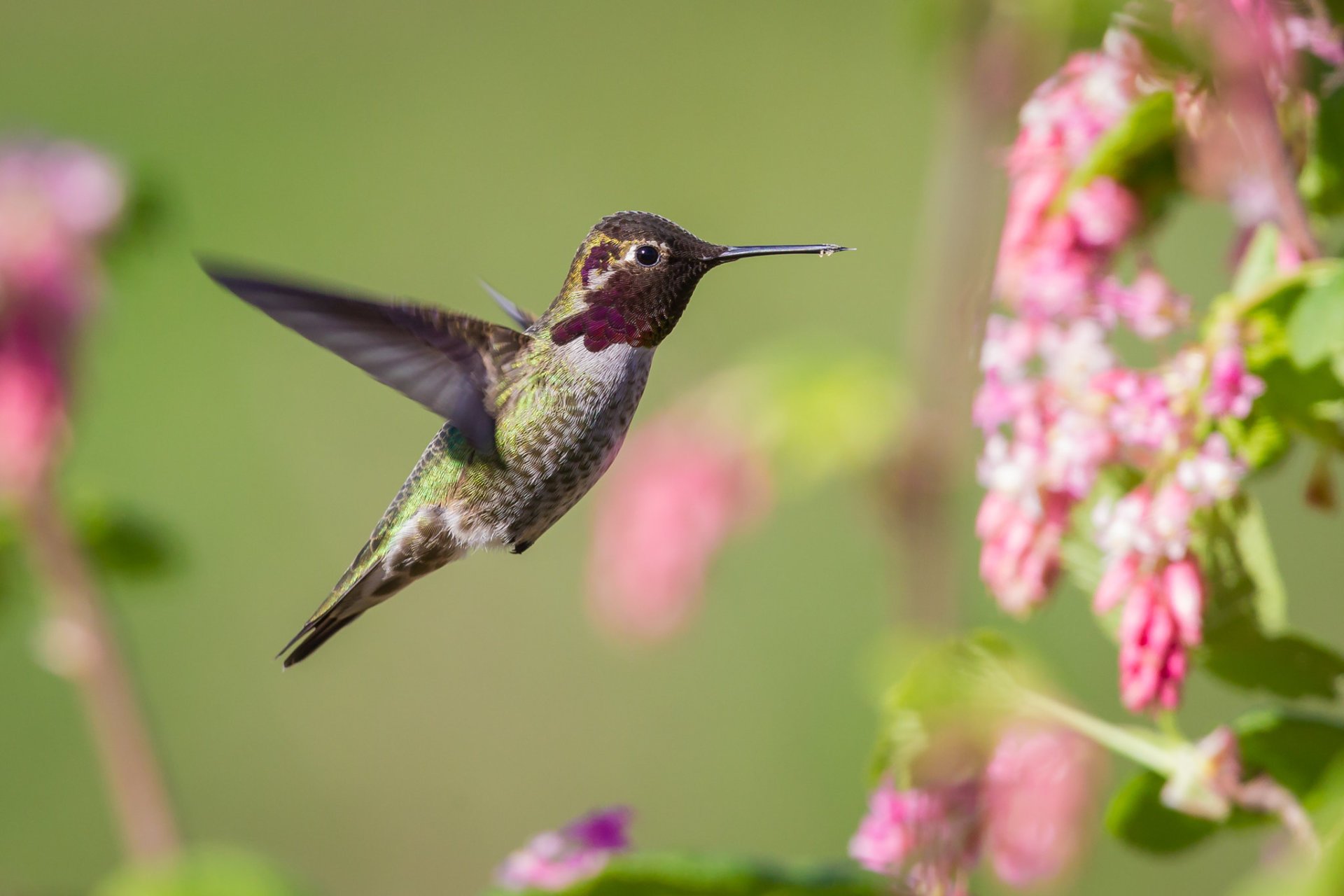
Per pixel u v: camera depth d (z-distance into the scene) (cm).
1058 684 635
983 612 1049
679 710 1603
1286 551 1357
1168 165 640
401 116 1964
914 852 634
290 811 1647
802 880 641
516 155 1931
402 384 771
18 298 939
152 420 1759
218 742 1662
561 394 827
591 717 1627
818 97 1902
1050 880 629
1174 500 586
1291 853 612
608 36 2005
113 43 2022
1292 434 609
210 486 1733
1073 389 611
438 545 847
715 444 971
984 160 858
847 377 928
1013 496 621
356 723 1670
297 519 1730
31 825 1600
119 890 834
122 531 995
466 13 1975
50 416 942
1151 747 615
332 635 863
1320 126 627
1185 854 650
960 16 859
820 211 1811
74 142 998
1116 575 595
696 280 839
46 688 1636
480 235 1886
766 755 1559
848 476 945
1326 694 632
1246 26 593
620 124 1930
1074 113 645
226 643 1689
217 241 1872
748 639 1580
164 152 1928
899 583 907
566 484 837
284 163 1930
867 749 1530
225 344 1792
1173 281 1289
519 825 1623
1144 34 605
